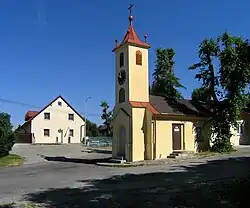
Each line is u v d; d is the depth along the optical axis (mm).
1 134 33719
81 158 33312
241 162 23375
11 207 12109
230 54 30969
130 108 28422
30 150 44219
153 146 28344
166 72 43344
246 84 31422
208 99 33906
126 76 29234
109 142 58344
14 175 21875
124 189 15391
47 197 13883
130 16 30750
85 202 12789
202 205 11961
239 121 35875
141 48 29922
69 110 69500
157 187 15570
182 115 30250
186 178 17859
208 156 27953
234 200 12422
